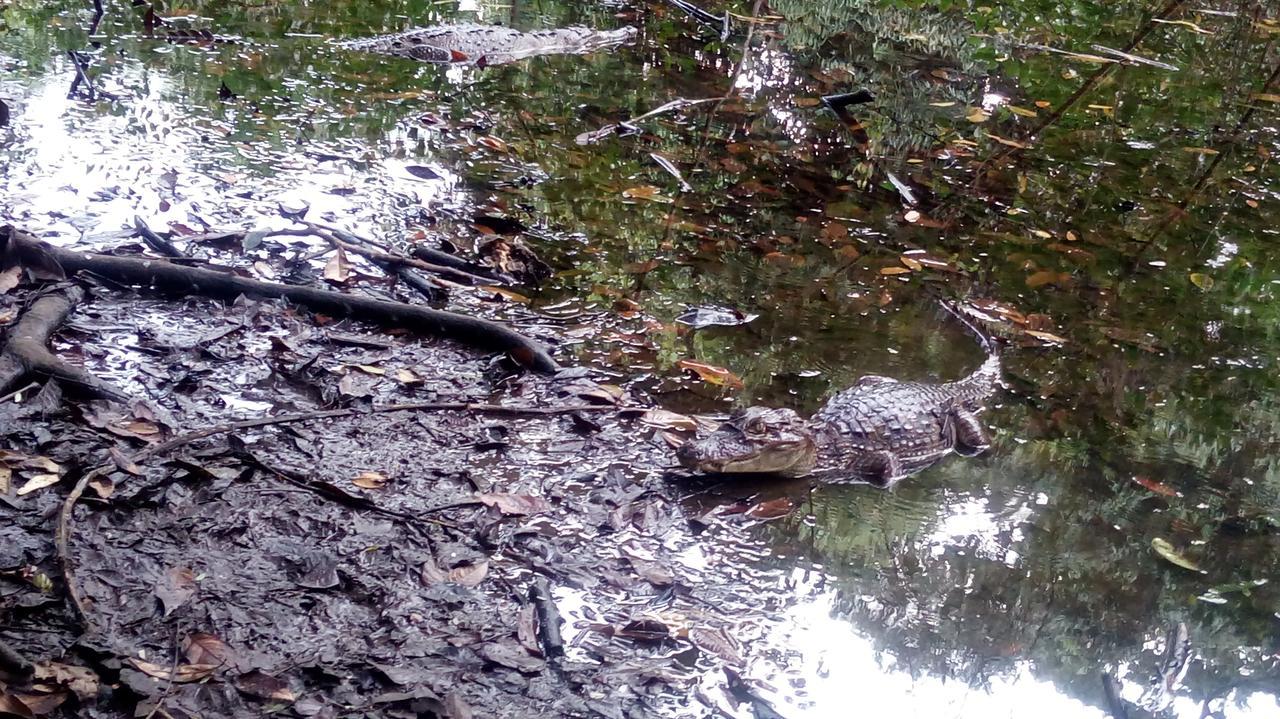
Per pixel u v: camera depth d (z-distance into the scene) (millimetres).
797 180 7438
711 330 5352
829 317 5691
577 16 10883
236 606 3131
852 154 8047
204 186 5945
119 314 4605
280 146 6680
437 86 8305
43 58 7680
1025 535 4227
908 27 11852
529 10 10891
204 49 8422
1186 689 3482
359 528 3529
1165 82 10969
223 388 4207
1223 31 12938
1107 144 9039
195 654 2926
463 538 3564
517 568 3473
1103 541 4238
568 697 2990
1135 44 11930
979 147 8562
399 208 6066
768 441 4184
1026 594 3867
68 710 2701
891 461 4520
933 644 3523
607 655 3170
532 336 4961
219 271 4914
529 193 6590
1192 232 7477
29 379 3994
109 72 7582
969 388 5133
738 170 7441
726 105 8750
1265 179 8633
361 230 5730
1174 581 4039
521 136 7508
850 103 8969
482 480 3889
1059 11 13188
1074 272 6652
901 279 6234
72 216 5348
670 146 7695
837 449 4484
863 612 3617
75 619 2984
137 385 4133
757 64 9961
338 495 3633
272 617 3113
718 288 5789
